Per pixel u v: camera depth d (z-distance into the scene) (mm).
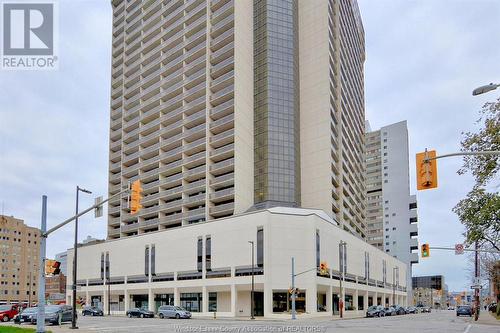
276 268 62562
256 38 90938
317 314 62219
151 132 102000
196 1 96438
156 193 93500
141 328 32219
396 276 122062
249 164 83812
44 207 23391
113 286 89250
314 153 87625
